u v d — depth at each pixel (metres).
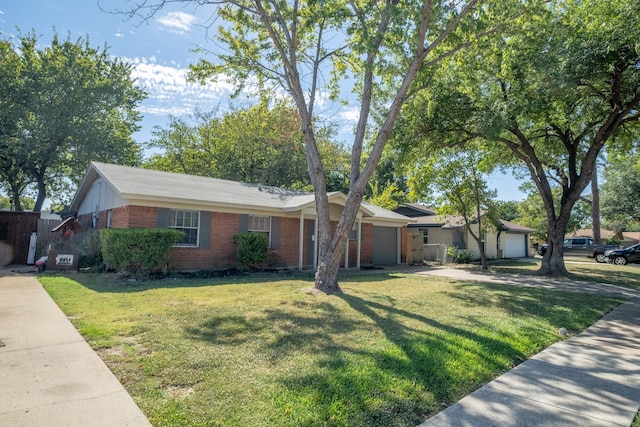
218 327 5.75
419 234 21.64
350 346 4.95
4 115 21.84
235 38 11.30
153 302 7.57
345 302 7.94
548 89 11.42
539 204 33.81
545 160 18.12
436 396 3.63
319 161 10.01
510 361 4.73
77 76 23.84
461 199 18.09
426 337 5.44
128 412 3.12
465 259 22.62
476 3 9.39
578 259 27.66
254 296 8.46
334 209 16.80
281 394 3.49
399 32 8.47
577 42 10.91
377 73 10.45
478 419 3.22
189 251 13.00
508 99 13.15
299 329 5.74
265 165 29.98
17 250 16.08
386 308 7.49
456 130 14.81
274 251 15.19
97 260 13.27
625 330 6.54
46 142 22.91
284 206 14.93
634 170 29.86
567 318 7.19
